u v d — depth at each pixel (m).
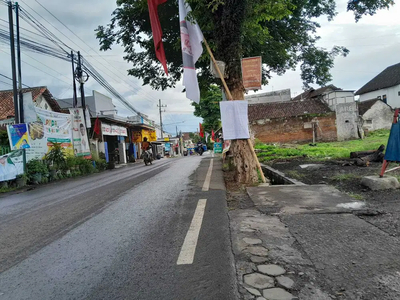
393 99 41.03
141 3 9.55
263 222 3.91
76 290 2.51
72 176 15.28
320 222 3.71
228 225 3.94
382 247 2.87
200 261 2.89
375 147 13.91
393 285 2.22
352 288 2.22
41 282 2.71
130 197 6.79
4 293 2.54
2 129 14.84
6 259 3.38
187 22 6.87
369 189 5.40
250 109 34.81
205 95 14.67
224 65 7.09
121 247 3.46
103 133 23.31
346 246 2.95
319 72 14.44
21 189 11.13
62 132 16.44
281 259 2.77
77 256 3.29
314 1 12.51
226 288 2.34
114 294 2.40
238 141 7.25
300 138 32.12
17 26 12.75
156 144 46.72
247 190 6.18
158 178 10.43
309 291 2.22
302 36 13.64
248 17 7.53
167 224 4.27
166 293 2.36
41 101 19.27
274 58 12.70
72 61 17.17
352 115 31.86
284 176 8.20
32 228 4.68
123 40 12.95
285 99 44.66
